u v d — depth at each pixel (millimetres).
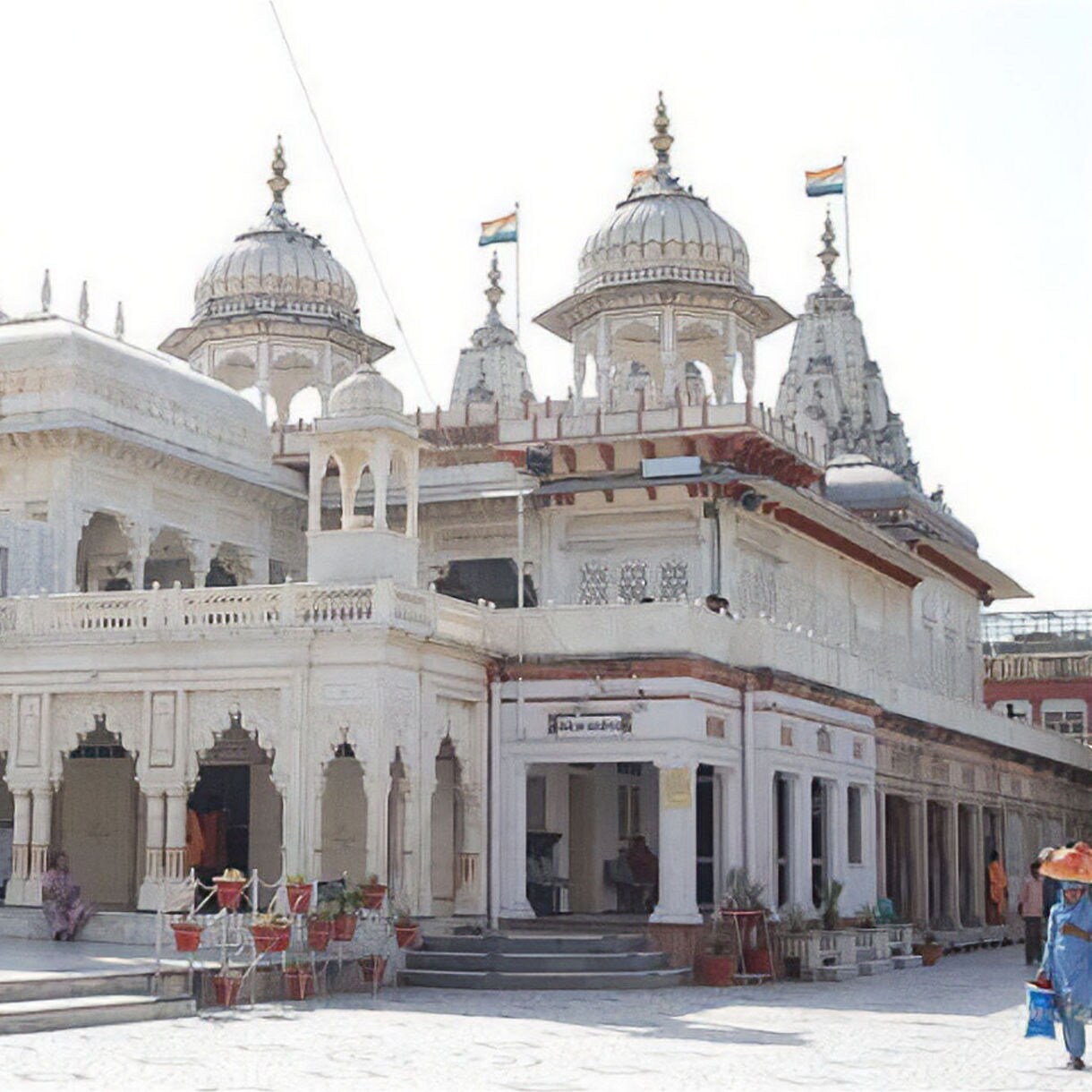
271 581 30438
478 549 29859
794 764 24469
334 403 22641
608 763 24969
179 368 28797
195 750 21203
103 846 25062
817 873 26812
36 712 21969
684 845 21953
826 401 56469
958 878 32625
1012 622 61812
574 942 20906
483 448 30500
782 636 24641
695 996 19312
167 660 21406
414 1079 11820
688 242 31906
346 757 23391
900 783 29672
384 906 20094
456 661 22297
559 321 33188
